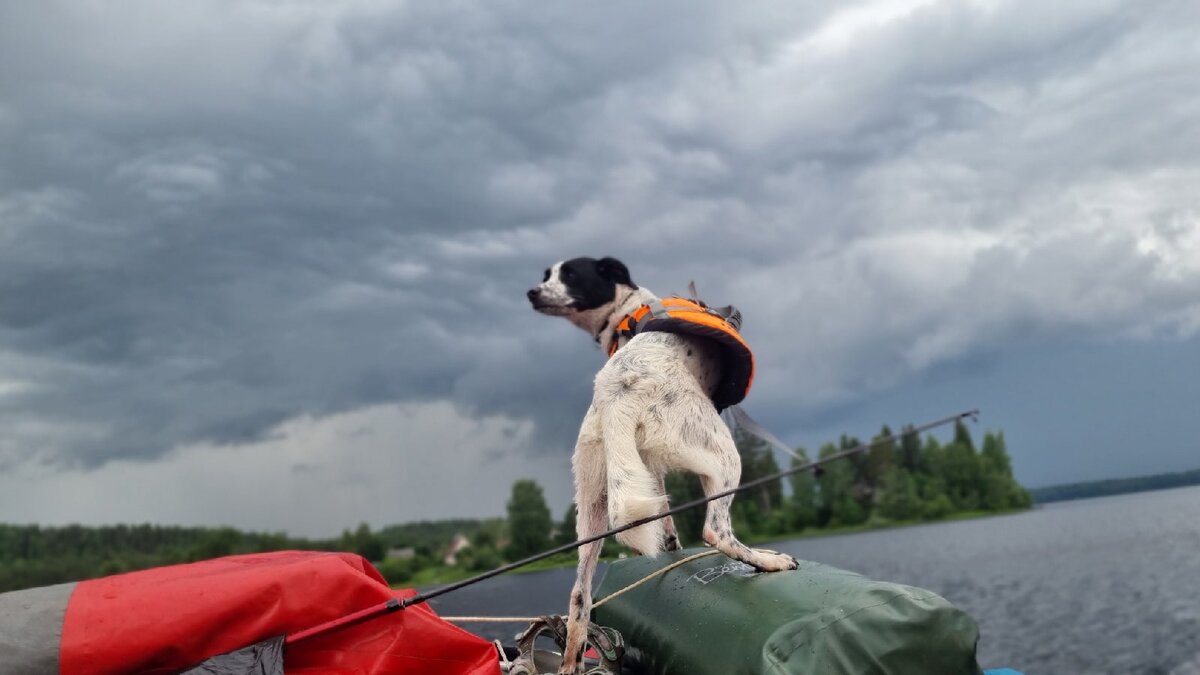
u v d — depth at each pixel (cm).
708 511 134
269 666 99
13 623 99
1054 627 591
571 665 129
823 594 115
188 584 104
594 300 168
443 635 109
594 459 137
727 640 115
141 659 100
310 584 106
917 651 110
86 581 106
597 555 134
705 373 144
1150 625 550
